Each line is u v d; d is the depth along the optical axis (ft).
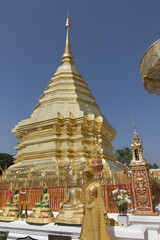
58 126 62.90
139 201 31.37
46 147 60.80
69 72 86.94
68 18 109.09
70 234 24.68
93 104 80.79
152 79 26.89
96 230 19.80
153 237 27.09
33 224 28.32
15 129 72.90
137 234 20.92
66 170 45.78
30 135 66.64
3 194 48.06
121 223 23.75
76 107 69.36
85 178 22.68
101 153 63.00
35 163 57.52
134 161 33.42
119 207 26.21
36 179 49.06
